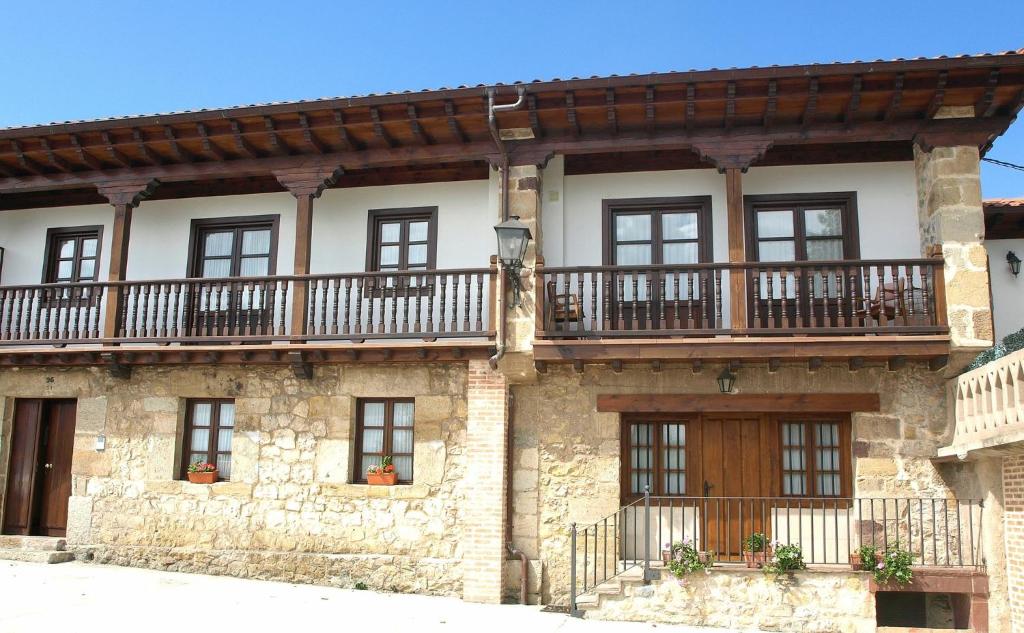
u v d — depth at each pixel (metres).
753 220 11.62
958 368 10.20
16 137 11.89
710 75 10.09
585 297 11.67
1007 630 9.29
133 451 12.36
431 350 11.11
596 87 10.34
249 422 12.02
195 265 13.15
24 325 13.59
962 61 9.68
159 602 9.65
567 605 10.48
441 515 11.27
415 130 11.16
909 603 10.66
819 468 10.98
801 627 9.66
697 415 11.27
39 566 11.61
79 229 13.70
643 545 11.05
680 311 11.33
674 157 11.84
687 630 9.46
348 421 11.74
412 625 9.12
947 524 10.09
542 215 11.87
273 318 11.67
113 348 11.88
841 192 11.47
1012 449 8.80
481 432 11.07
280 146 11.70
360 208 12.68
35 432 13.03
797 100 10.32
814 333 10.22
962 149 10.45
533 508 11.08
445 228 12.38
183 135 11.68
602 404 11.08
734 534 10.92
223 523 11.85
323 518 11.57
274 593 10.52
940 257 10.21
